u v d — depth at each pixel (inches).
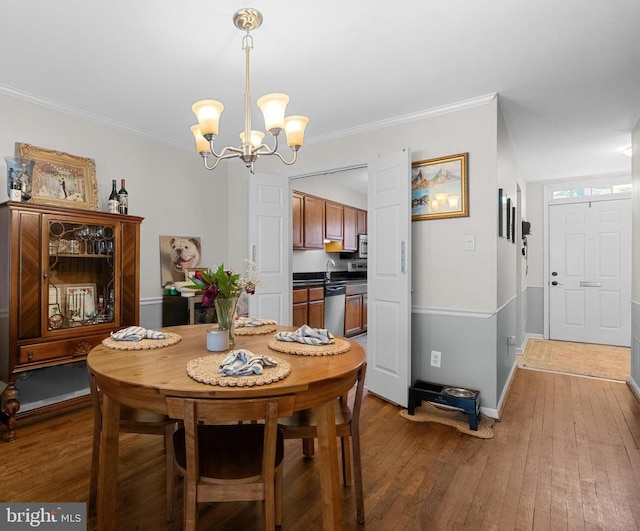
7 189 94.3
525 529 60.1
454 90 100.6
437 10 68.1
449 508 65.3
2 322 90.9
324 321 196.7
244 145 72.9
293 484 72.9
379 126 123.3
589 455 83.5
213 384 45.9
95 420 62.9
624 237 190.2
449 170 110.3
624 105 110.1
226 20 71.0
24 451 83.9
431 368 114.2
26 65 87.6
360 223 252.7
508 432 95.4
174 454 52.8
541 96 104.3
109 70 90.0
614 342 192.4
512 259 142.9
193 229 149.6
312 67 88.4
